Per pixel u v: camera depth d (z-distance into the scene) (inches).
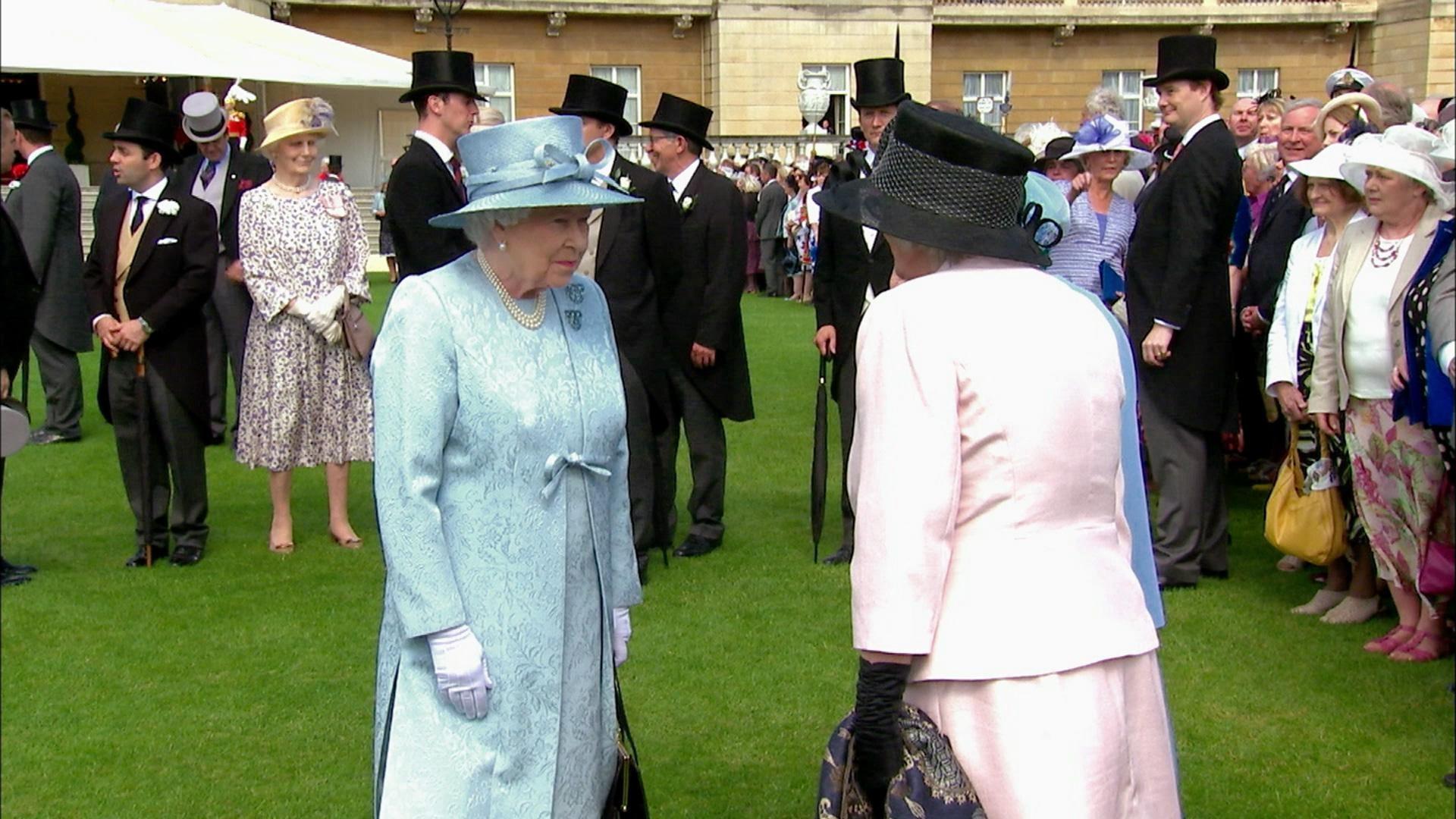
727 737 177.3
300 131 254.1
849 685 194.1
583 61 1368.1
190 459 255.3
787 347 561.0
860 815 100.2
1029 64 1477.6
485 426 111.8
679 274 244.5
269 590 239.9
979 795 97.5
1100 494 102.5
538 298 117.2
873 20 1379.2
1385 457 195.3
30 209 351.6
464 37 1331.2
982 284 102.0
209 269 250.8
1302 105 263.0
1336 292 199.3
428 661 112.6
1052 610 97.8
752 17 1357.0
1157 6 1459.2
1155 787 102.9
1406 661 200.5
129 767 168.7
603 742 121.3
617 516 123.0
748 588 239.5
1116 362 105.3
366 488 325.1
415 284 112.6
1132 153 272.2
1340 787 161.8
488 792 112.4
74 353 369.7
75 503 305.3
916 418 97.7
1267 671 197.9
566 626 116.5
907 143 104.3
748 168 895.7
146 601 233.5
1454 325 159.6
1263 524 284.7
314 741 176.9
